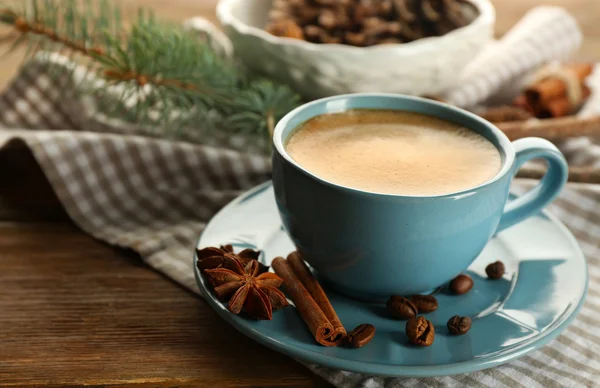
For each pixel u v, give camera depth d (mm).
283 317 444
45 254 519
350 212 432
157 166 569
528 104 644
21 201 560
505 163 451
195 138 604
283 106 574
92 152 561
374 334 439
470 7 644
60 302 485
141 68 563
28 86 634
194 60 571
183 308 483
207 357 455
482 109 665
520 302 458
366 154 468
